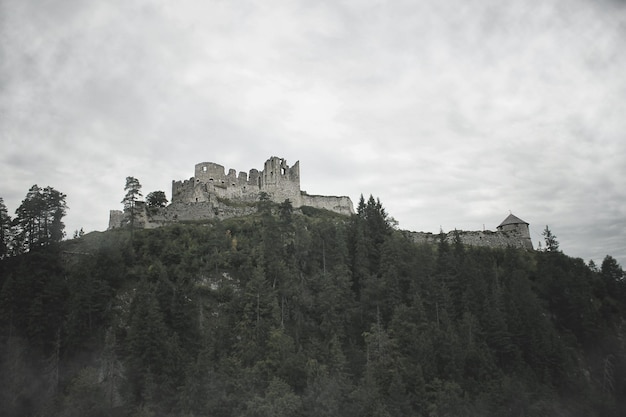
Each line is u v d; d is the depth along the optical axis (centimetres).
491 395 10044
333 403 8862
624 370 12462
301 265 12688
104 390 9394
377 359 10156
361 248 13038
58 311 10612
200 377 9138
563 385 11375
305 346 10519
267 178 17050
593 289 15262
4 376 9481
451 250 14575
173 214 14675
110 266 11425
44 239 12075
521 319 12281
